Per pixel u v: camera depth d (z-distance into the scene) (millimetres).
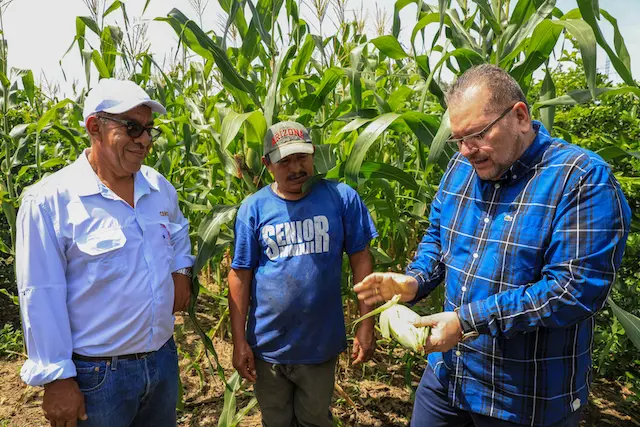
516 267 1622
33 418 3211
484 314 1565
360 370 3736
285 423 2486
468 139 1559
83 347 1860
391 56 3010
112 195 1913
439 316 1647
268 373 2373
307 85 3615
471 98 1531
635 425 3057
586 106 3602
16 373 3844
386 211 2984
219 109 2926
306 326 2262
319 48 3551
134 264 1930
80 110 3695
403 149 3416
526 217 1599
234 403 2730
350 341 3652
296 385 2402
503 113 1512
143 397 2055
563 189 1523
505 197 1677
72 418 1806
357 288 1957
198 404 3381
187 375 3738
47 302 1748
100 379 1880
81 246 1822
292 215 2264
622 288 3174
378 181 2742
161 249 2074
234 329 2387
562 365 1646
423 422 2150
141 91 1895
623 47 2393
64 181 1866
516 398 1691
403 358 3674
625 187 2871
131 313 1909
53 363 1749
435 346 1603
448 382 1920
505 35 2652
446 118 2234
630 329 2049
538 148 1614
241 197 3068
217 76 4082
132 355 1955
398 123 2611
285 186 2258
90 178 1899
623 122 3434
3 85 3393
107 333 1874
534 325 1505
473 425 2064
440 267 2062
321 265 2256
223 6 3145
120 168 1907
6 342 4250
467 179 1866
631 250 3115
